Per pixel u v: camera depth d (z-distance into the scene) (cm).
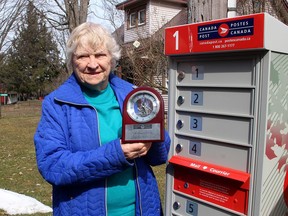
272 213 188
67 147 169
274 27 169
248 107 180
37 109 2067
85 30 171
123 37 1781
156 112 161
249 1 661
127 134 161
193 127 209
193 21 296
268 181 182
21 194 457
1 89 3425
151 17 1622
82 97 174
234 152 189
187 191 216
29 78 3391
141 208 180
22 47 3334
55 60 3256
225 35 179
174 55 210
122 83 193
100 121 174
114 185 173
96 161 157
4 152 787
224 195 196
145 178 184
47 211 404
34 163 666
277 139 185
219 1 278
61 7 1206
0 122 1487
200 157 206
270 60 170
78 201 169
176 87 216
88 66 169
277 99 180
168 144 188
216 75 194
